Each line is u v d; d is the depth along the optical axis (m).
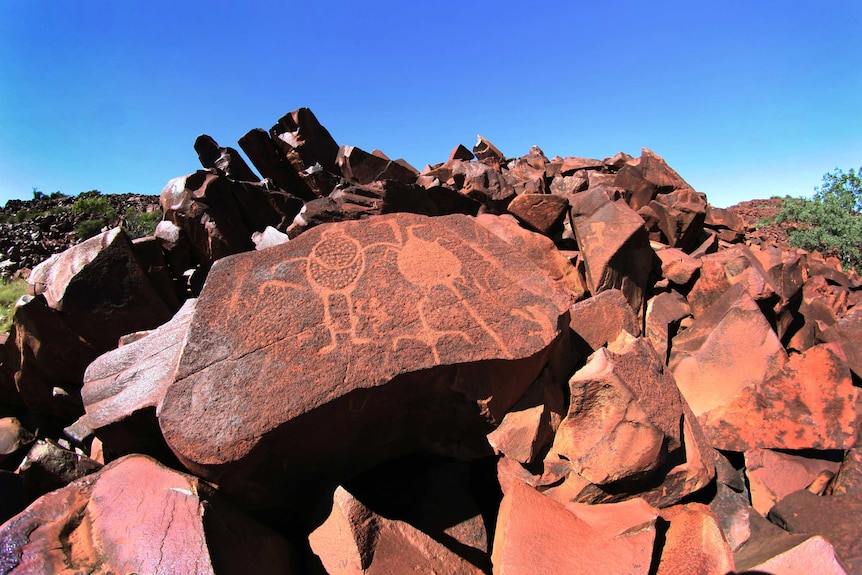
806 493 2.91
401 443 2.89
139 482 2.23
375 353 2.48
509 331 2.79
